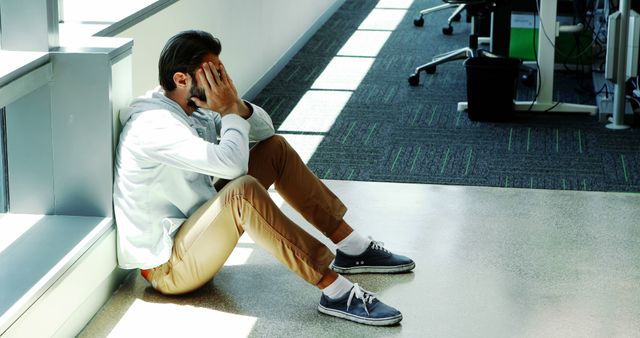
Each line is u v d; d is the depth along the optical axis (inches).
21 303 78.6
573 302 100.9
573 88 200.5
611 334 93.7
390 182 142.9
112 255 98.7
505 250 115.5
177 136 91.7
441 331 94.5
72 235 93.4
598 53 210.2
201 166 91.2
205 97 95.7
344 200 134.5
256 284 105.7
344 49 240.2
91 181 97.3
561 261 111.9
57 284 84.9
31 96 95.0
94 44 97.5
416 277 107.7
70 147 96.3
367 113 182.4
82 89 94.1
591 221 125.4
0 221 97.1
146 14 122.9
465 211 129.8
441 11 288.4
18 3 92.0
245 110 98.6
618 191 137.8
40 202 98.6
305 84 205.3
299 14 239.3
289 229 93.3
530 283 105.8
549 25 177.5
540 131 169.6
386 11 291.4
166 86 95.9
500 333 94.0
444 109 185.0
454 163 151.9
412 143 163.0
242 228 94.3
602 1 213.2
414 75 203.6
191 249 94.6
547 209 130.1
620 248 115.9
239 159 92.2
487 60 177.6
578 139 164.4
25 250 89.4
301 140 164.7
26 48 93.2
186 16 144.3
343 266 108.2
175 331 94.5
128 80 100.2
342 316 97.2
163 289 100.3
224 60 170.2
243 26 183.2
